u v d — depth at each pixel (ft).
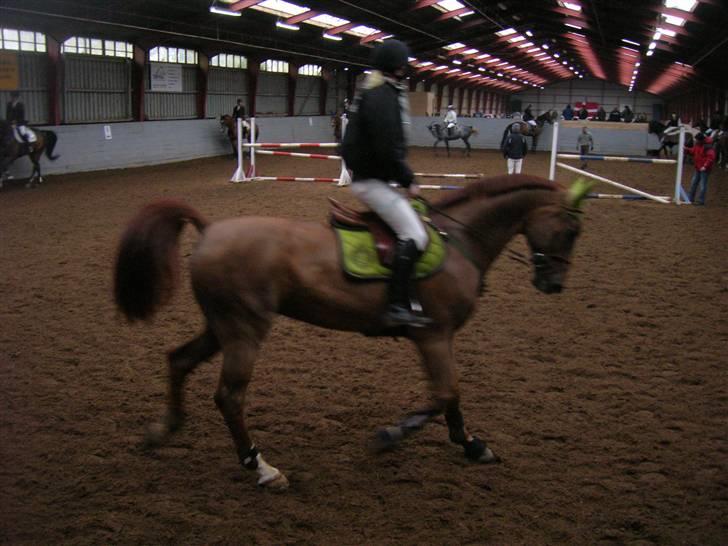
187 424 14.74
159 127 79.92
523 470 13.02
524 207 13.64
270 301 11.96
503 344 19.98
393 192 12.28
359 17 90.17
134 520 11.19
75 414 15.01
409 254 12.01
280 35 92.53
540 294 25.45
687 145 76.64
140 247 12.00
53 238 34.42
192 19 75.87
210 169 73.87
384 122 11.48
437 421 15.08
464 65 147.02
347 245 12.23
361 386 16.85
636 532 11.12
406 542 10.75
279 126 107.34
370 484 12.51
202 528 11.02
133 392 16.25
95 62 71.92
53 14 58.29
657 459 13.39
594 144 107.24
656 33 86.43
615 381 17.30
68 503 11.62
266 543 10.66
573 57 163.53
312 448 13.83
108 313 22.34
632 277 28.25
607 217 43.91
